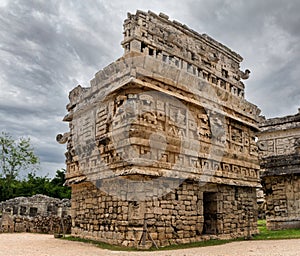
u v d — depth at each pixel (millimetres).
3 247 18125
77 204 23797
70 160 24906
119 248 17406
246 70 28438
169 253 15508
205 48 24828
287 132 34344
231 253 15266
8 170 57281
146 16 20953
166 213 19047
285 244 18047
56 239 22953
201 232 20844
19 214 32938
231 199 23812
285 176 30891
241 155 24922
